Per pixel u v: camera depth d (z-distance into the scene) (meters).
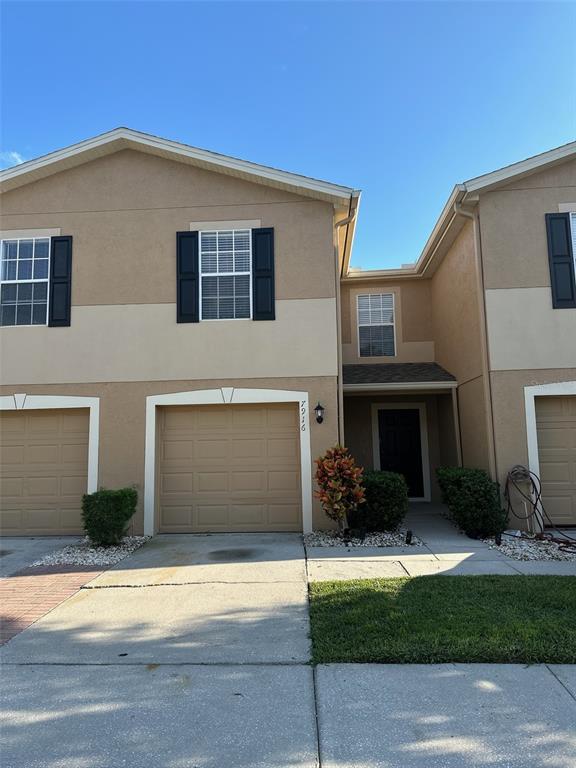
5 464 9.82
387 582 6.15
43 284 9.99
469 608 5.15
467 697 3.59
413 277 13.68
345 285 13.97
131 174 10.10
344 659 4.18
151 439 9.49
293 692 3.72
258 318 9.65
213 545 8.49
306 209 9.85
